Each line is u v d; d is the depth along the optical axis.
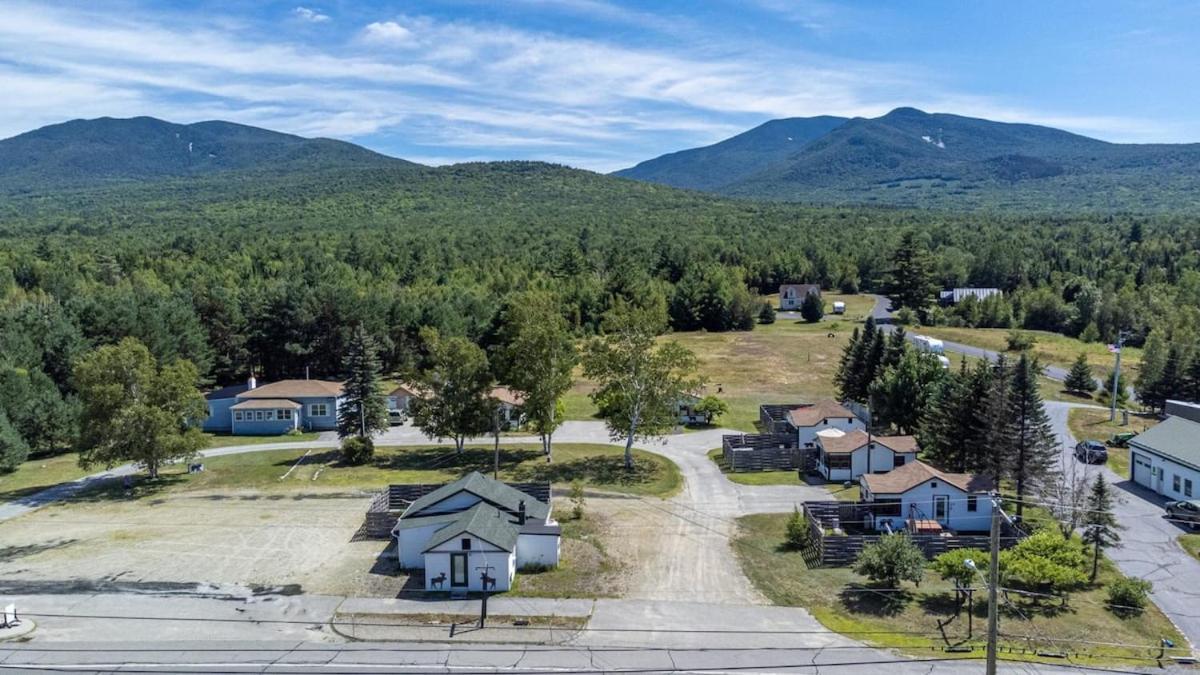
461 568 40.88
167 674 32.47
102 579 42.44
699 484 58.78
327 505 55.06
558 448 70.62
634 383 64.12
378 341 103.44
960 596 38.78
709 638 35.31
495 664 33.25
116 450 59.38
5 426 65.25
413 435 77.00
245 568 43.94
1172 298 126.75
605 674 32.28
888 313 141.12
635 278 142.38
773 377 98.31
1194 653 33.22
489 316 110.56
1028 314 131.00
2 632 36.12
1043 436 49.56
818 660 33.09
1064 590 39.59
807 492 56.41
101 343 87.56
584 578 42.25
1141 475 55.53
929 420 61.97
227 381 103.00
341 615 38.06
